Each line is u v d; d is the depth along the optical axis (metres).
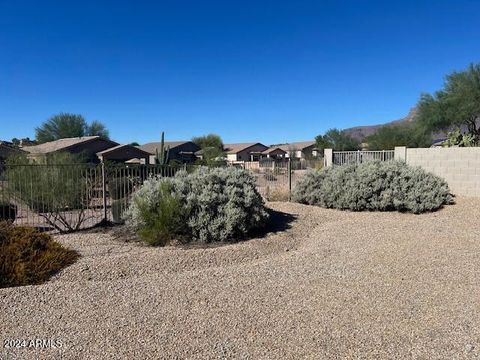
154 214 8.36
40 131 58.88
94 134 61.16
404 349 3.65
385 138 43.38
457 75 31.05
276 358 3.53
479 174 14.01
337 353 3.60
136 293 5.15
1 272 5.85
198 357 3.56
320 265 6.39
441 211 11.70
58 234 9.61
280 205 12.48
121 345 3.78
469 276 5.73
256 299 4.89
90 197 11.43
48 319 4.39
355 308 4.58
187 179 9.33
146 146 70.00
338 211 12.09
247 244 8.02
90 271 6.23
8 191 11.10
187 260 6.79
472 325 4.12
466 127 34.06
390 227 9.52
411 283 5.45
